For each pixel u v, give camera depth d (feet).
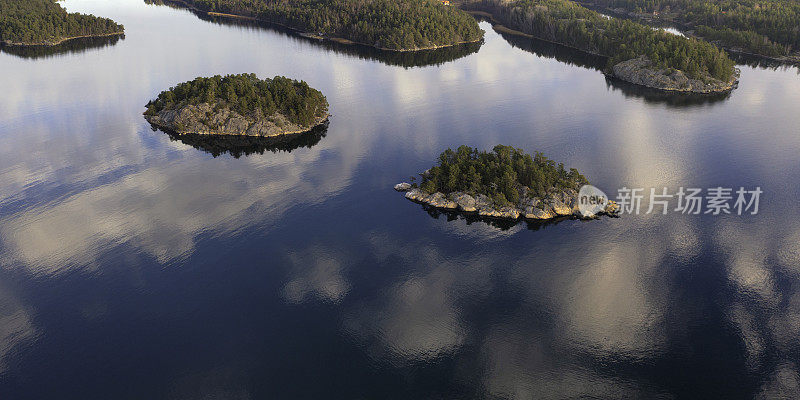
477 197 577.84
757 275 459.73
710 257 485.97
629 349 379.14
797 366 360.69
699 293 437.58
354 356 375.86
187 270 473.26
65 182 646.74
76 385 349.20
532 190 574.56
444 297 437.99
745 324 401.29
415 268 476.54
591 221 549.95
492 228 540.11
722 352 374.63
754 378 351.87
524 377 355.97
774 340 384.88
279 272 470.80
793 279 453.17
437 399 338.95
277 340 390.42
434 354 377.09
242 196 612.70
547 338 390.83
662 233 526.57
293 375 358.02
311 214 572.51
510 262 483.51
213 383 350.84
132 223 551.18
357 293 443.32
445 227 543.39
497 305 427.33
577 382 351.46
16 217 563.48
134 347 383.24
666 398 337.52
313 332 398.62
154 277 463.42
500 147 635.25
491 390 345.31
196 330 400.06
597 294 437.99
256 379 354.33
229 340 390.42
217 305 428.15
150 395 341.21
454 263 483.51
